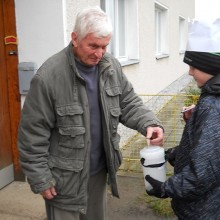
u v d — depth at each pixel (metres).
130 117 2.46
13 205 3.46
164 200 3.71
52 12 3.56
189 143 1.79
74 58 2.11
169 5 10.07
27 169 2.12
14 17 3.64
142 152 2.10
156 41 9.63
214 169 1.65
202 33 1.74
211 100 1.71
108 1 5.54
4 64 3.69
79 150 2.14
